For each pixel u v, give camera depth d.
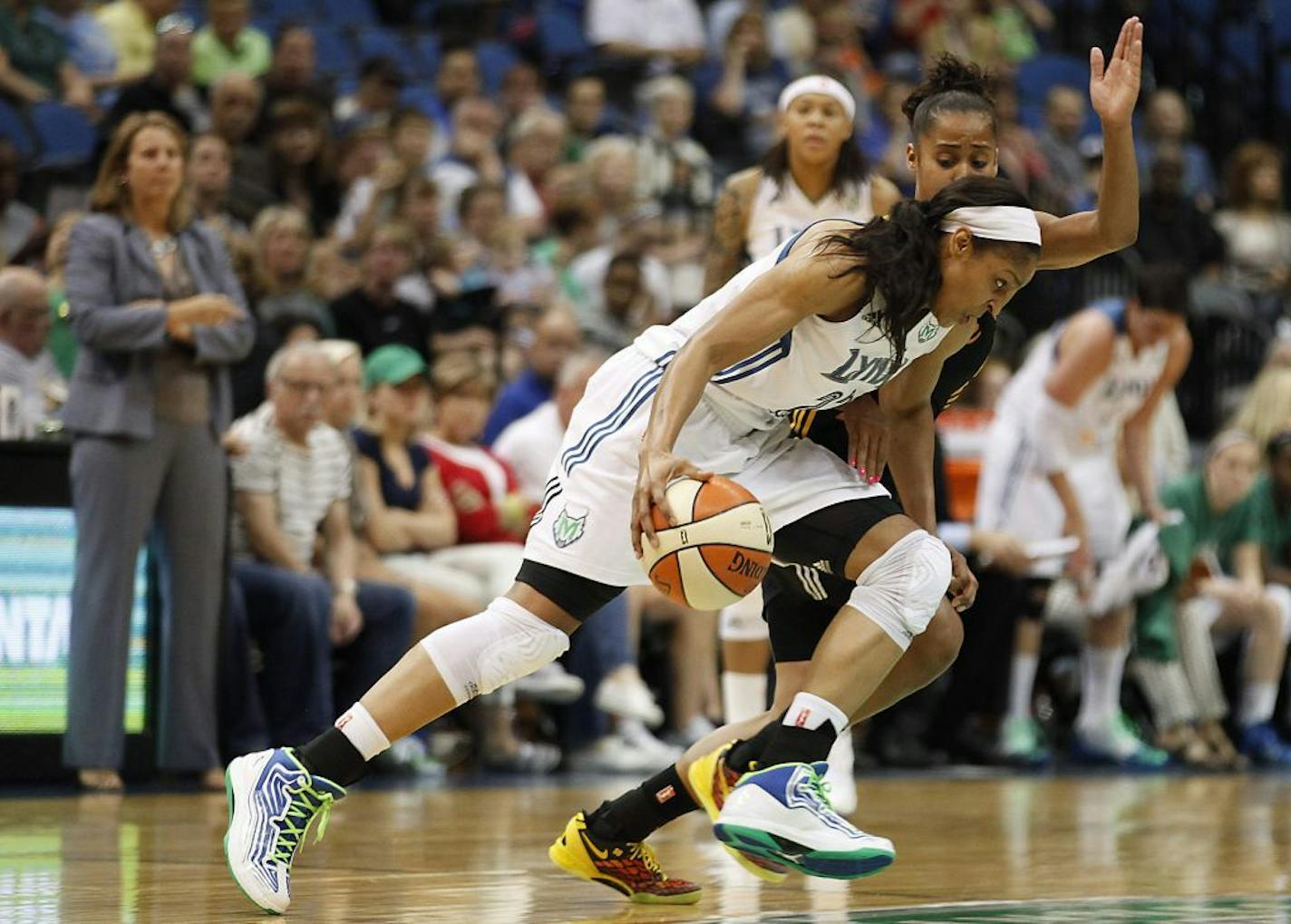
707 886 7.29
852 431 6.76
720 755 6.58
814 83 9.50
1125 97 6.62
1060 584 15.94
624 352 6.59
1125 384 14.73
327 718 12.72
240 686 12.44
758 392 6.29
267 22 21.36
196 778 12.23
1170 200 20.92
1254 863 8.19
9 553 11.59
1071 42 27.20
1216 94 26.30
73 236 11.30
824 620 6.99
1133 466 15.26
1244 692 16.91
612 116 21.62
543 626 6.38
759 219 9.66
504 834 9.12
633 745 13.98
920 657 6.73
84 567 11.34
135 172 11.43
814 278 5.93
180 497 11.61
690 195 19.73
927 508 6.96
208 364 11.55
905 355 6.18
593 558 6.30
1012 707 15.45
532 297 17.59
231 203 16.30
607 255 17.92
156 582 11.92
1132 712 17.00
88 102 18.64
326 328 14.99
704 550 5.91
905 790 12.84
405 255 15.52
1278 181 22.55
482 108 19.20
